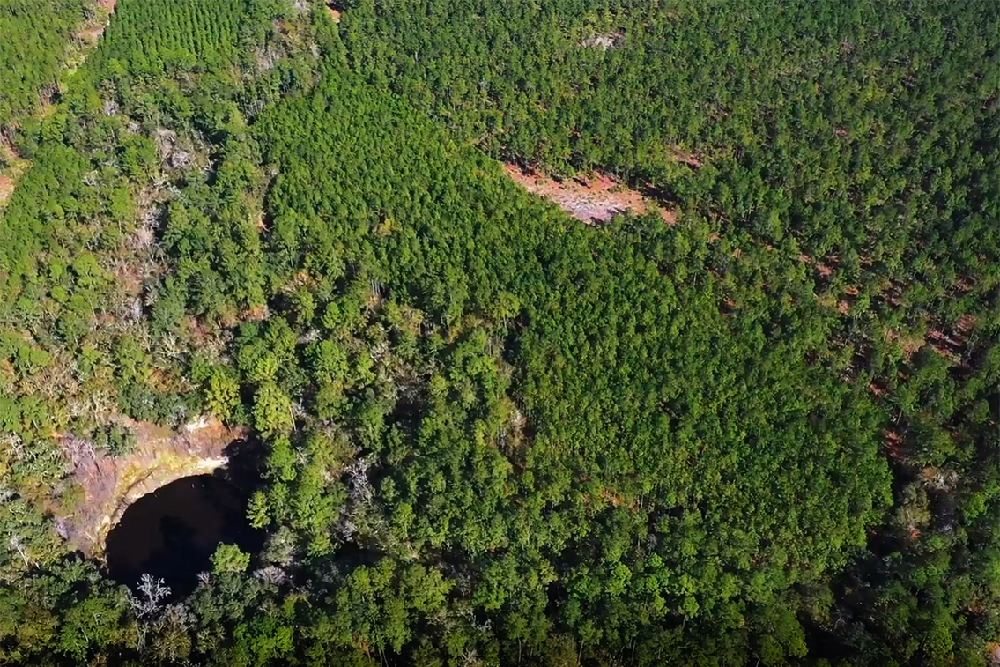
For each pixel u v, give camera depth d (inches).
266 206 5693.9
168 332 4837.6
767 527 3777.1
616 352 4512.8
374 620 3484.3
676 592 3538.4
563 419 4254.4
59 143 5940.0
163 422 4648.1
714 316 4699.8
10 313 4751.5
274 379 4574.3
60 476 4328.3
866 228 5152.6
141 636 3518.7
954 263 4894.2
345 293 4923.7
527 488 3969.0
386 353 4650.6
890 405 4261.8
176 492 4616.1
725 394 4274.1
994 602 3528.5
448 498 3934.5
